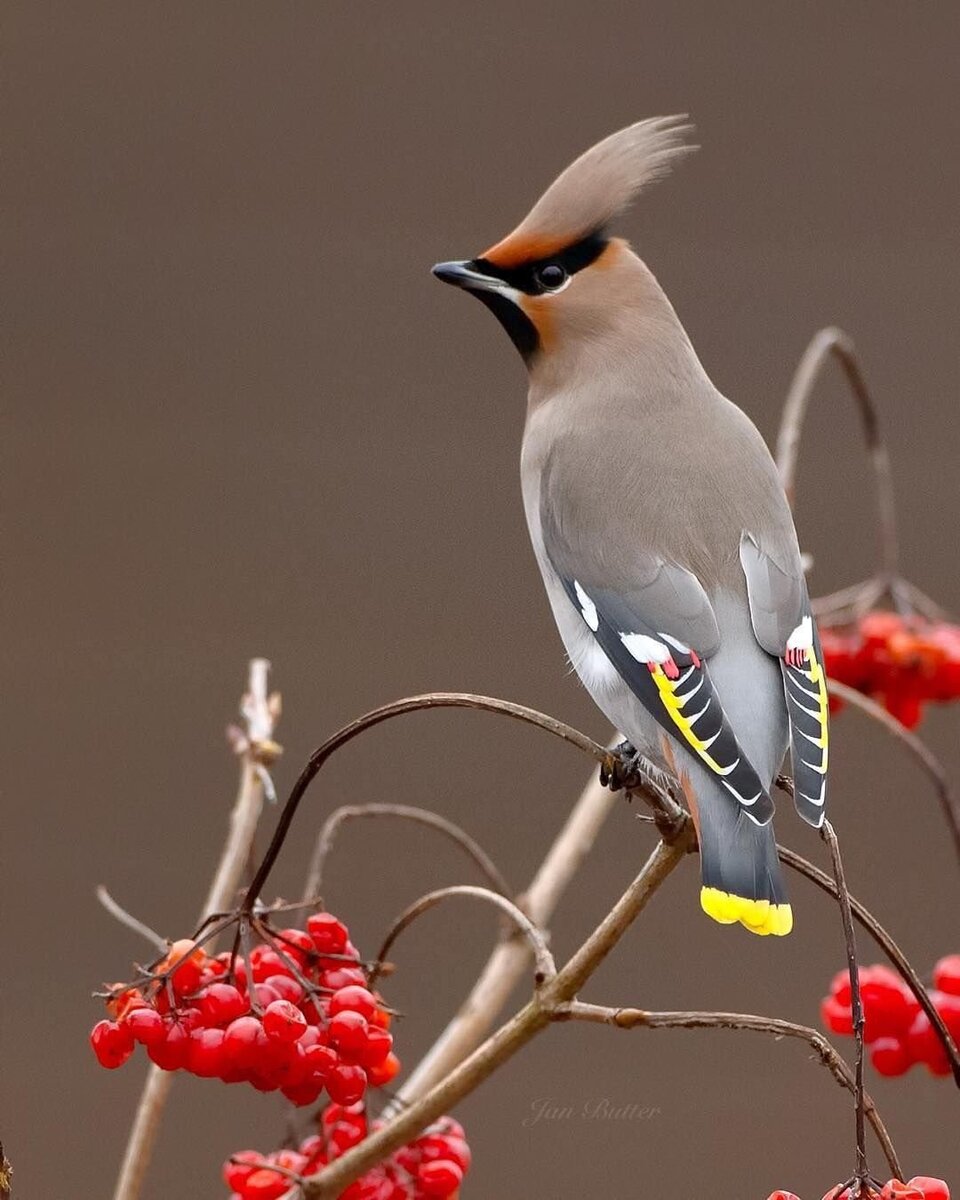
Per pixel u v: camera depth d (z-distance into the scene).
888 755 6.79
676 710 6.02
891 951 5.96
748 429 6.11
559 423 6.12
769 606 6.05
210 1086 6.35
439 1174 5.99
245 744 6.05
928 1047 6.05
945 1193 5.91
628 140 6.14
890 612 6.27
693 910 6.43
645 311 6.13
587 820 6.09
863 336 7.66
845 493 7.47
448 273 6.14
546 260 6.13
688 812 6.00
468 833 6.49
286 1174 5.95
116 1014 5.97
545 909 6.07
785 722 6.03
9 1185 5.90
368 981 5.98
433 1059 6.05
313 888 6.01
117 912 5.96
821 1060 5.92
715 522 6.07
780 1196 5.93
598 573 6.07
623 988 6.41
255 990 5.97
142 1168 5.99
